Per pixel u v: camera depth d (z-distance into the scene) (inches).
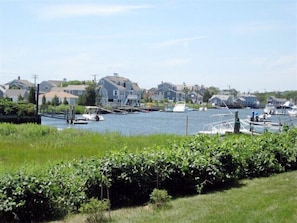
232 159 444.8
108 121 2439.7
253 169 474.9
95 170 347.3
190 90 5836.6
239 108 5152.6
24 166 394.9
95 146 725.9
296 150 531.2
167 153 398.9
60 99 3597.4
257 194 386.6
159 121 2442.2
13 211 297.0
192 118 2758.4
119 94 4242.1
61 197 328.8
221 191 406.9
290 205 336.5
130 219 312.3
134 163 362.9
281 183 439.2
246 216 307.0
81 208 313.7
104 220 309.1
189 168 398.0
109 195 356.8
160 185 382.6
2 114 2057.1
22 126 1117.7
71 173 351.9
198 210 332.8
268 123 1509.6
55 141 851.4
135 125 2060.8
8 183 299.9
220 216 311.1
